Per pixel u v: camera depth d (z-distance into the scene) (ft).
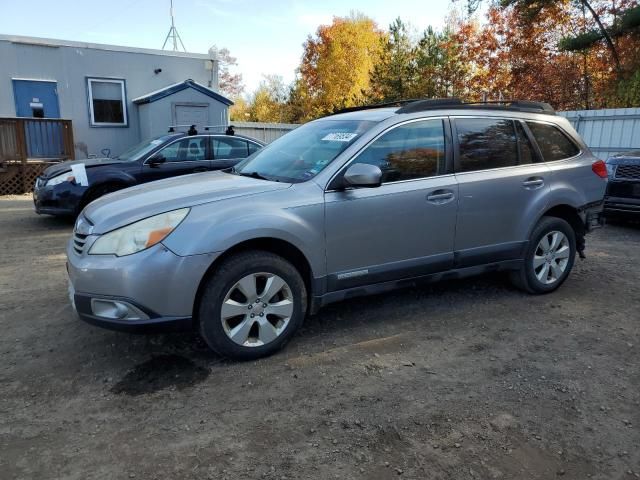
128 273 10.56
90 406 10.21
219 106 52.24
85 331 13.74
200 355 12.36
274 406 10.21
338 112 17.07
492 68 89.04
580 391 10.82
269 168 14.20
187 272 10.86
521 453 8.86
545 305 15.76
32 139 43.24
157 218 11.04
